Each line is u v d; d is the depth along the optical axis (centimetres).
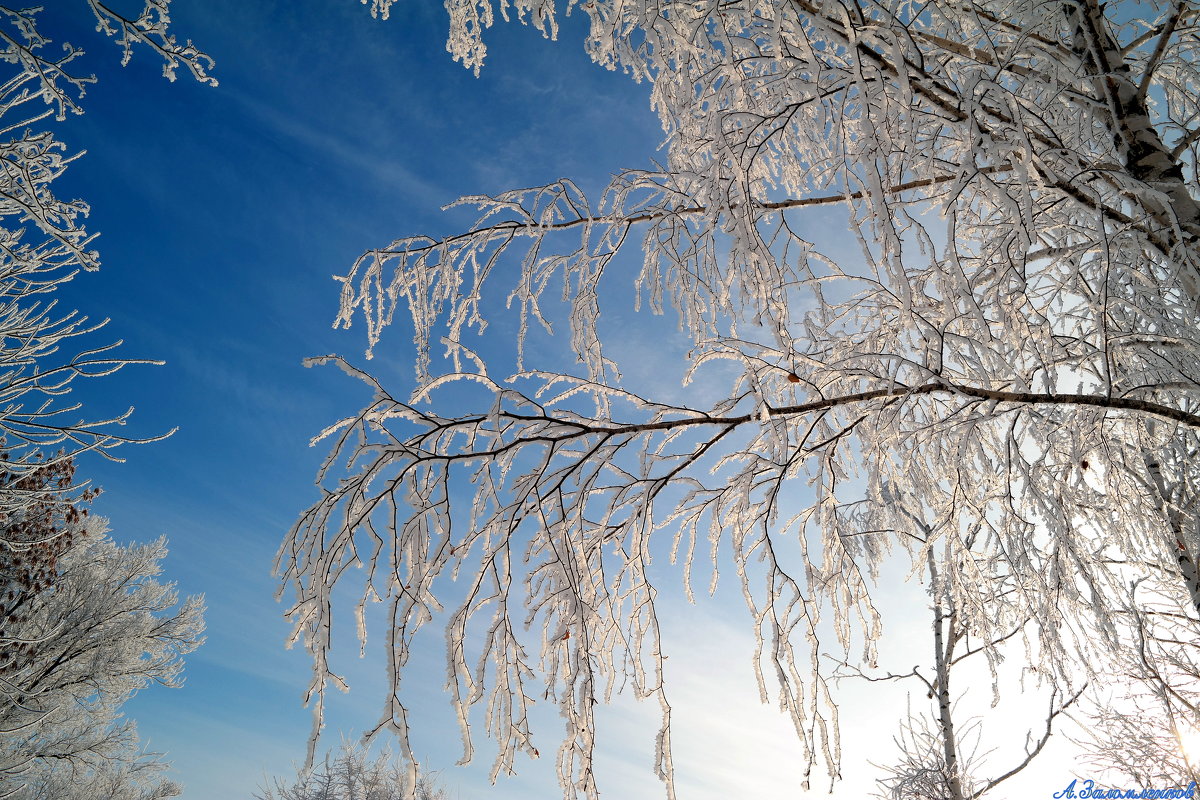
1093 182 257
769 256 212
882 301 329
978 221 320
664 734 223
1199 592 309
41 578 969
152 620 1094
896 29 198
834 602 277
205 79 388
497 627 211
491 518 220
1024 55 269
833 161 298
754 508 257
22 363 498
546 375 256
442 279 351
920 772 693
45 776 1041
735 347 260
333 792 1445
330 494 212
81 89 393
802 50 223
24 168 423
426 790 1380
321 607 199
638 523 249
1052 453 307
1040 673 304
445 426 225
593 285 333
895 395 241
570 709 204
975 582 313
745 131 221
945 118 215
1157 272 282
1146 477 350
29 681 943
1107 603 273
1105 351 235
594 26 294
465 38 316
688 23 259
